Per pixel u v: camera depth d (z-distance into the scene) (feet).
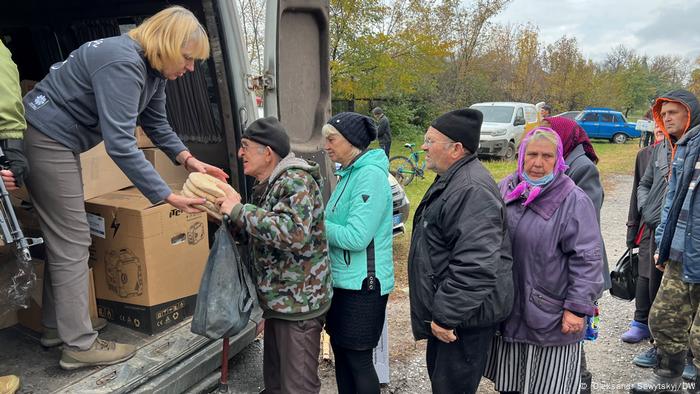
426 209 7.67
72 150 7.24
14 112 6.22
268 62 9.50
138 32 7.04
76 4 11.76
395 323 13.69
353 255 7.87
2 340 8.49
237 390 9.59
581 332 7.67
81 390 7.01
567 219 7.45
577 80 94.53
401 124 66.74
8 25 12.55
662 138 11.61
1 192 6.08
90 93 7.00
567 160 9.57
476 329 7.34
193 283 9.12
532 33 88.84
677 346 9.93
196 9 9.52
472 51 81.20
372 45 55.01
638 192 12.15
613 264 19.19
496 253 6.89
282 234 6.74
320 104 10.46
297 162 7.25
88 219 8.70
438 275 7.47
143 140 9.95
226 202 6.89
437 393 7.67
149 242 8.27
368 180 7.70
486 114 49.24
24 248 6.30
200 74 9.87
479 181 7.13
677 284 9.64
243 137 7.51
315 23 10.25
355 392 8.84
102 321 8.75
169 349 8.07
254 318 9.36
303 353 7.59
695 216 8.87
